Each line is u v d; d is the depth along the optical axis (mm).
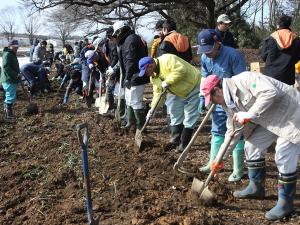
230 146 3371
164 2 16109
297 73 5078
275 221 3164
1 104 9000
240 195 3574
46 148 5246
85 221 3221
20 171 4402
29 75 9578
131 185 3789
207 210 3297
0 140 5914
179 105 4910
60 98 9523
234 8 16938
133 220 3082
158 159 4469
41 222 3264
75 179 4066
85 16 18266
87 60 7582
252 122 3193
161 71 4543
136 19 17984
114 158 4621
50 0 16719
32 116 7582
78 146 5129
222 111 3896
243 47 19625
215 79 3189
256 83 2984
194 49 15695
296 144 3033
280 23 4969
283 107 3016
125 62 5344
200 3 16344
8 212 3512
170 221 3008
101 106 6930
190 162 4570
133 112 5723
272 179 4023
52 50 18500
